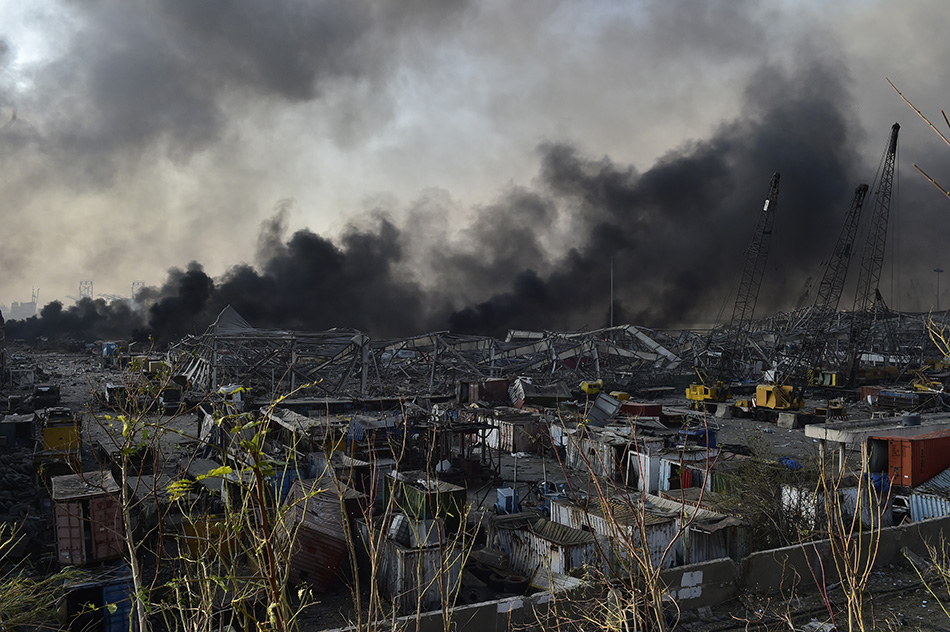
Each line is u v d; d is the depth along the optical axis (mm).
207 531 4730
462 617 14672
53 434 33469
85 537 17391
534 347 93938
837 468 25562
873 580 19328
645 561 5082
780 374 85750
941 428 31969
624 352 99938
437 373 94000
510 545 21469
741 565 18266
